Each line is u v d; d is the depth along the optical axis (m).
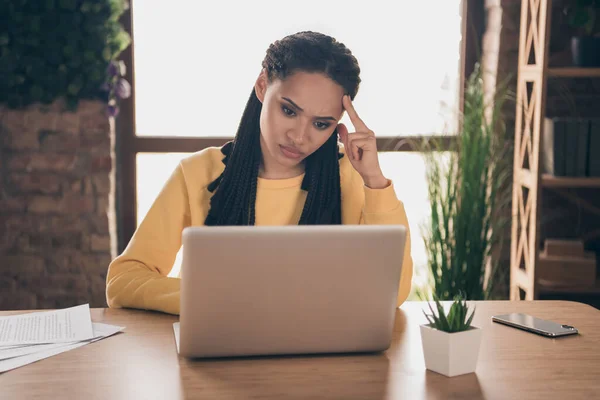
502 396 1.24
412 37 3.55
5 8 3.20
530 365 1.39
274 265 1.32
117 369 1.35
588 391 1.26
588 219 3.58
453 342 1.32
